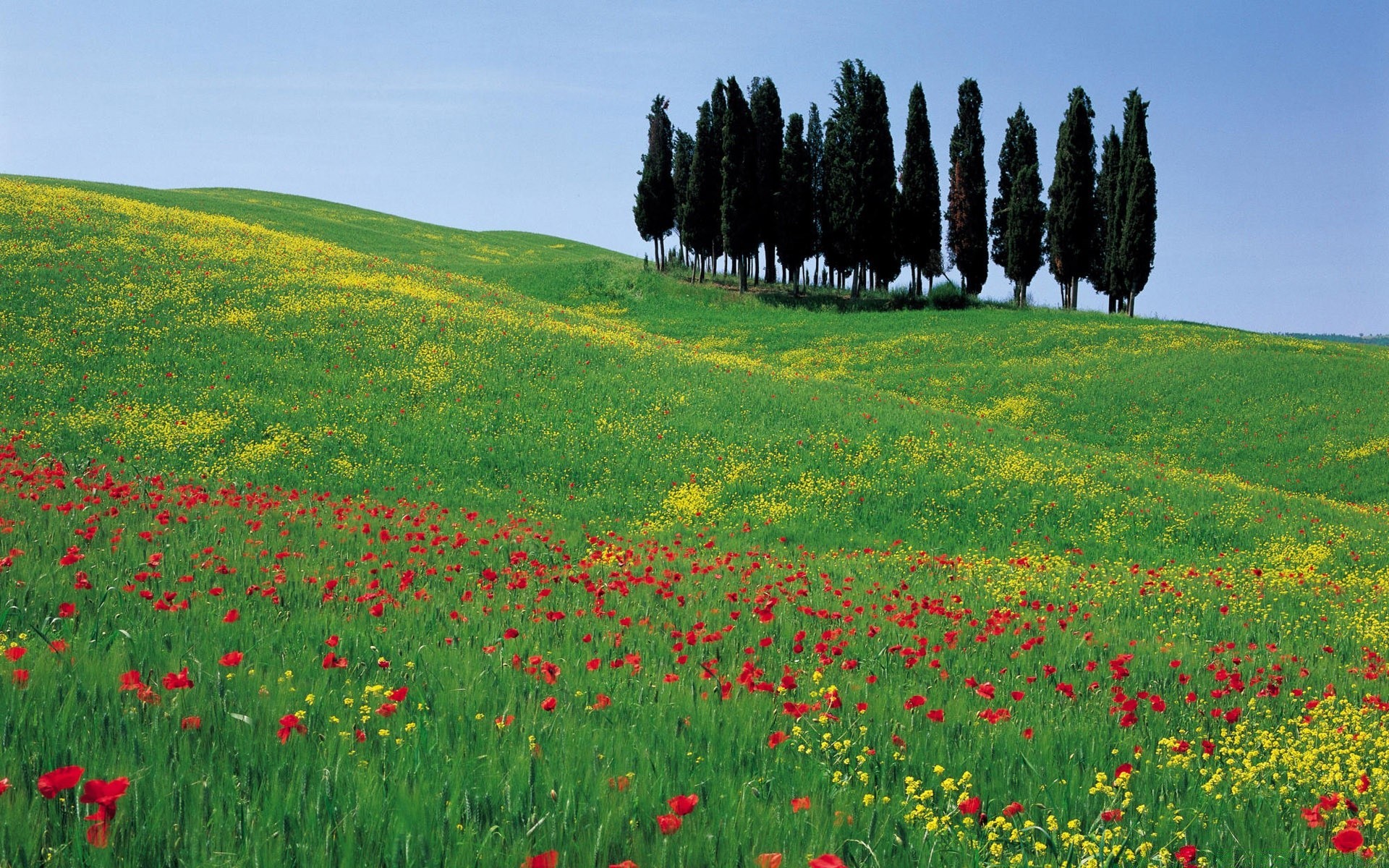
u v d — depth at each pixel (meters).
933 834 3.64
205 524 11.64
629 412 27.09
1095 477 23.58
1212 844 3.95
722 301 63.56
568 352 33.00
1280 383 41.78
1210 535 19.69
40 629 5.55
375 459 22.09
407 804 3.24
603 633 8.00
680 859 3.08
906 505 21.12
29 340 27.23
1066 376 44.66
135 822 2.88
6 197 43.31
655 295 64.44
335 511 14.55
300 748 3.85
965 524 20.14
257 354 28.69
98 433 21.94
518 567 11.88
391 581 9.70
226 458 21.42
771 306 62.62
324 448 22.42
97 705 4.13
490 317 37.25
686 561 13.84
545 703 4.82
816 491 21.77
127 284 33.50
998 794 4.42
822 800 3.90
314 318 33.00
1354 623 12.02
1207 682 8.18
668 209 69.38
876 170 59.31
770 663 7.45
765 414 27.91
